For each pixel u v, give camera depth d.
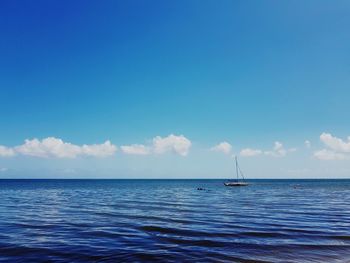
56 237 21.41
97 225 26.62
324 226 26.36
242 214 35.00
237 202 53.00
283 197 67.38
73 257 16.19
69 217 32.19
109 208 42.03
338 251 17.69
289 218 31.61
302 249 18.12
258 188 122.44
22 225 26.73
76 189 112.44
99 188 122.38
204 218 31.38
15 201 55.44
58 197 67.75
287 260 15.81
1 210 39.28
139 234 22.52
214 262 15.40
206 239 20.80
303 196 71.12
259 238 21.22
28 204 48.94
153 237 21.44
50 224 27.30
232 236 21.86
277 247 18.58
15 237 21.34
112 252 17.23
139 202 52.84
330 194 80.00
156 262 15.34
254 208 42.22
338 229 24.86
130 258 16.03
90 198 64.19
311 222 28.77
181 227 25.53
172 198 63.84
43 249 17.84
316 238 21.25
